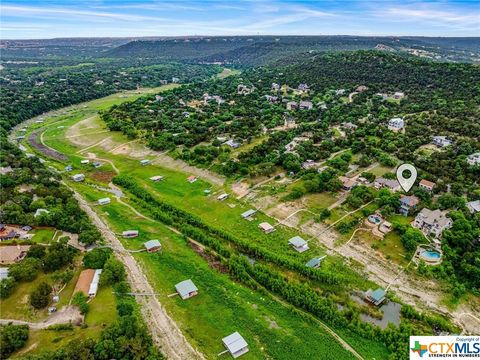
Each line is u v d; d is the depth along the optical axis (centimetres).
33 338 6912
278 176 13725
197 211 11994
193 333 7331
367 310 7925
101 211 11988
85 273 8556
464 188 11938
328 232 10488
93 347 6512
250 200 12425
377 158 14600
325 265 9225
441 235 9788
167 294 8362
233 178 13850
